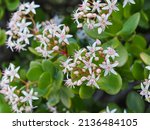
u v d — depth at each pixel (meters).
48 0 0.65
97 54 0.41
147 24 0.47
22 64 0.53
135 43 0.45
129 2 0.42
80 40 0.48
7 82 0.45
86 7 0.41
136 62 0.42
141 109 0.48
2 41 0.49
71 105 0.49
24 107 0.45
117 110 0.46
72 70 0.41
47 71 0.43
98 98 0.60
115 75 0.41
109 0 0.40
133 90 0.50
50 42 0.43
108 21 0.40
